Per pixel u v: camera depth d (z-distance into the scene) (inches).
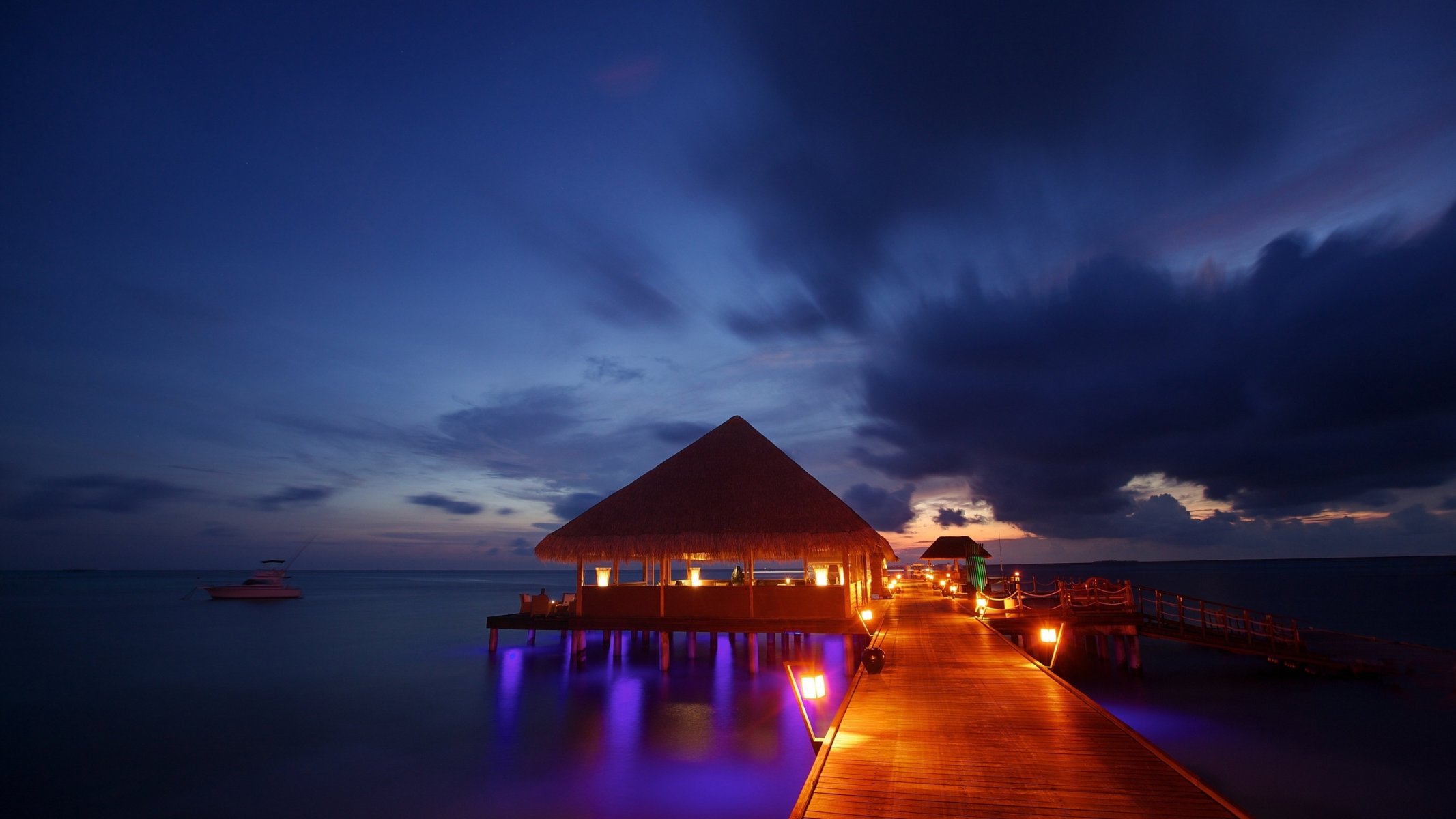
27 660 1147.3
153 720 714.2
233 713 739.4
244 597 3014.3
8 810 480.1
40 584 5349.4
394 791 504.4
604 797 485.4
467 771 541.6
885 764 288.5
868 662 487.8
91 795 505.0
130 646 1325.0
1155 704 775.1
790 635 1107.9
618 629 813.2
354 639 1411.2
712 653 989.8
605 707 711.7
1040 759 294.0
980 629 763.4
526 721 671.8
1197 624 927.7
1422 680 872.3
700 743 595.8
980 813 236.8
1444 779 554.3
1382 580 4264.3
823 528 768.3
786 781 507.8
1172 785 261.7
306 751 601.0
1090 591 968.3
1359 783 550.3
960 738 326.6
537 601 900.6
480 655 1074.7
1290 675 909.2
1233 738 658.8
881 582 1277.1
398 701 777.6
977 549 1243.2
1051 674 488.7
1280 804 511.5
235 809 476.7
